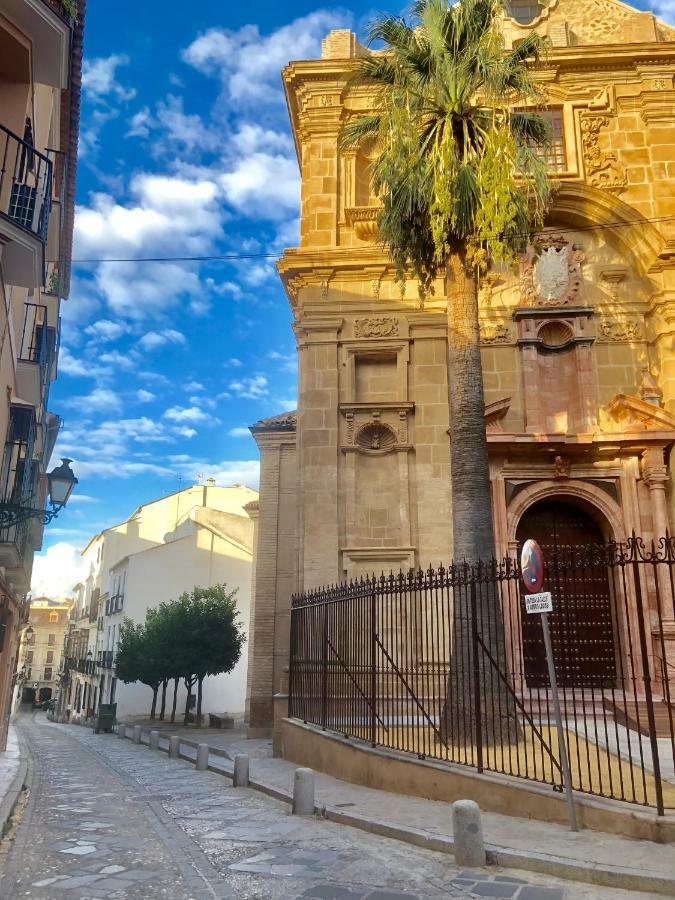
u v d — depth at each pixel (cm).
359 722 1203
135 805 1042
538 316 1773
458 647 1122
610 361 1742
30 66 1102
